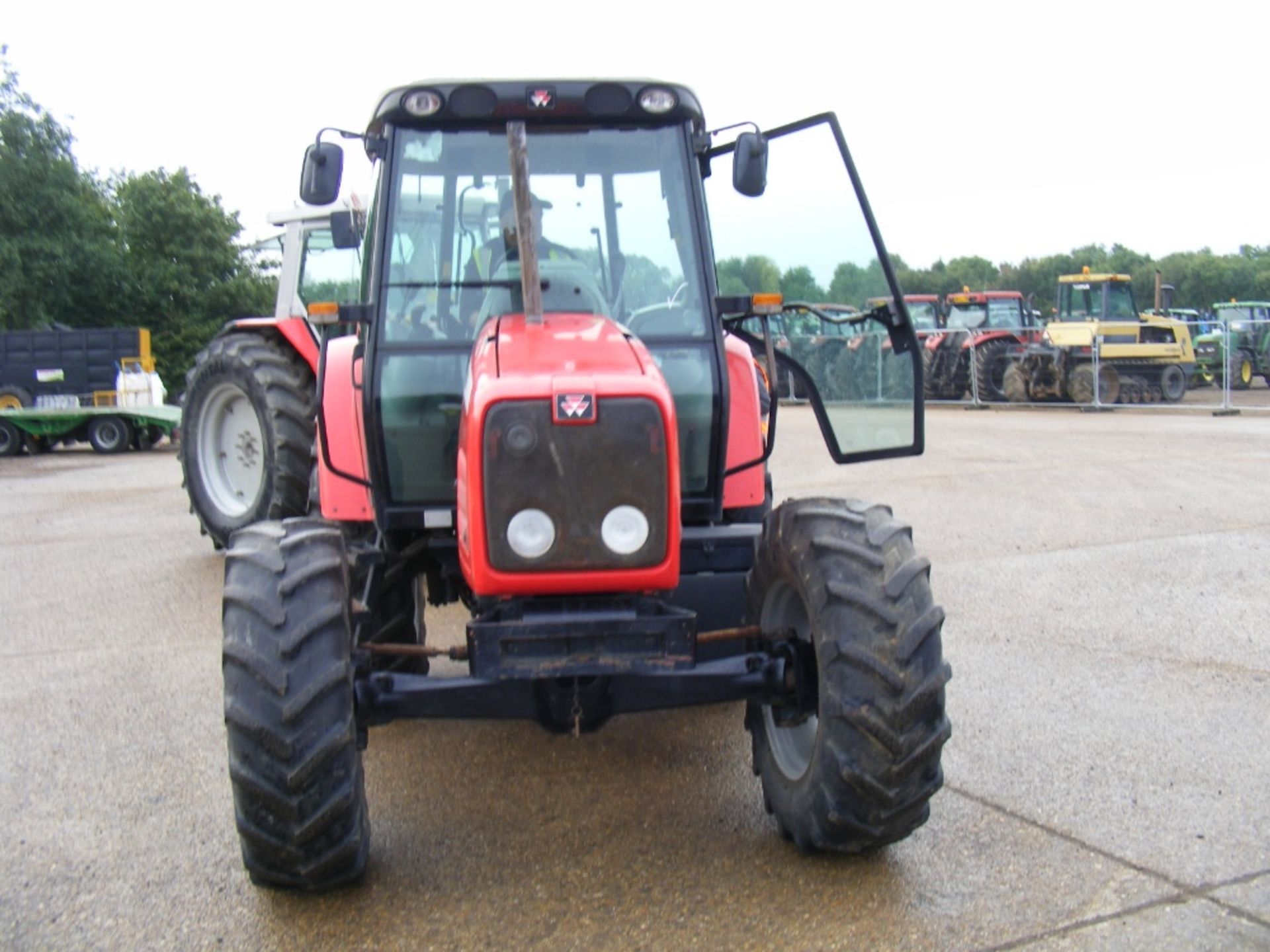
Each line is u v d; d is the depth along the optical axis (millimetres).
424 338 4340
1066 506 10383
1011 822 4160
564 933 3520
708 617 4516
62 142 39719
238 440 9039
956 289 81125
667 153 4531
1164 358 22750
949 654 6145
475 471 3383
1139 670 5801
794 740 4082
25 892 3857
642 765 4840
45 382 24484
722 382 4324
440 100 4391
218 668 6312
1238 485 11211
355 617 4250
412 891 3812
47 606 7879
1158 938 3387
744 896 3703
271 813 3457
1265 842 3967
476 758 4973
